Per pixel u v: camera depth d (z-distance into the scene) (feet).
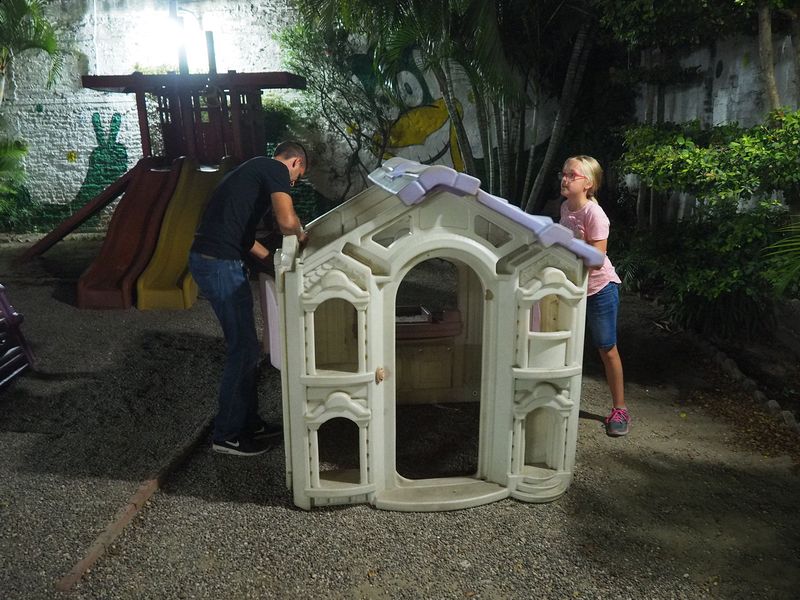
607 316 11.37
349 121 31.86
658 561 8.32
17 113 31.73
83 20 30.71
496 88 21.99
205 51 31.07
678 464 10.82
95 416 12.37
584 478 10.33
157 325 18.10
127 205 23.17
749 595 7.72
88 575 7.89
